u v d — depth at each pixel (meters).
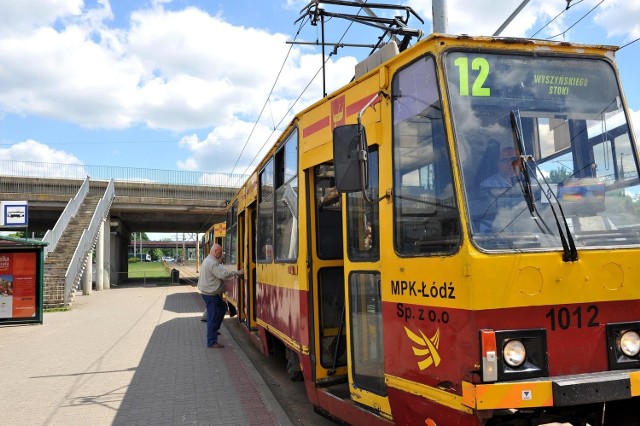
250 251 10.38
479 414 3.17
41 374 8.14
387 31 8.33
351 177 3.82
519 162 3.60
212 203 35.97
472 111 3.61
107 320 15.16
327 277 5.62
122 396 6.80
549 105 3.81
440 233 3.52
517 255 3.29
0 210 21.52
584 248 3.46
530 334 3.25
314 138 5.50
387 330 4.00
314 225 5.61
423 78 3.79
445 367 3.39
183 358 9.24
